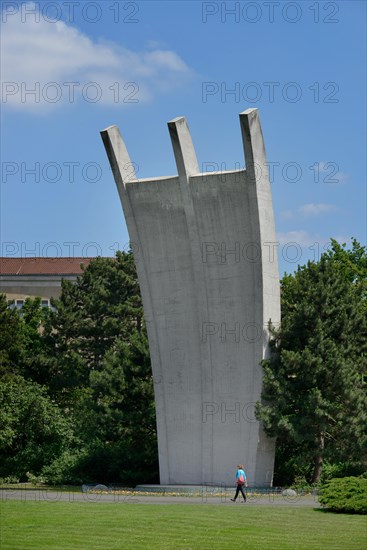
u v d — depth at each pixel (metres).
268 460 53.66
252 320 53.28
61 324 81.94
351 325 55.88
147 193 54.72
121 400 62.00
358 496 41.09
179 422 55.25
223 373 54.06
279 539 34.75
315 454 53.78
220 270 53.56
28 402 62.09
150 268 55.47
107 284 85.81
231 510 41.72
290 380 54.25
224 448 53.84
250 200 52.09
